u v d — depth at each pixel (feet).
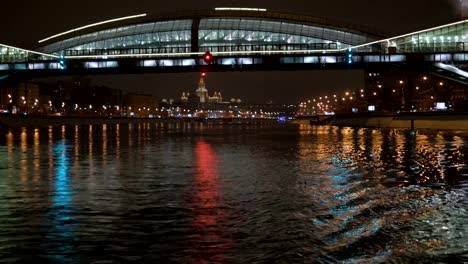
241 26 424.46
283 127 517.96
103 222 58.03
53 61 312.29
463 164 118.21
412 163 120.88
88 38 425.28
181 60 307.58
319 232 52.54
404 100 606.96
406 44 361.10
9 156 147.84
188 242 49.47
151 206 67.21
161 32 425.28
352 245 47.98
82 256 45.78
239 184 86.79
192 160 134.10
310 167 114.01
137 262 44.14
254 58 302.04
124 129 427.74
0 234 52.90
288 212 62.28
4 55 390.83
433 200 69.87
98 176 99.66
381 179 92.22
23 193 78.64
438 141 208.64
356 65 296.92
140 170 110.11
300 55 298.76
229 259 44.47
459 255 44.91
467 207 64.64
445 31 352.69
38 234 52.85
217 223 56.85
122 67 309.63
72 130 383.45
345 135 283.38
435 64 295.89
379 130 353.31
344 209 63.93
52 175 101.76
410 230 52.90
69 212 63.62
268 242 49.14
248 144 207.82
